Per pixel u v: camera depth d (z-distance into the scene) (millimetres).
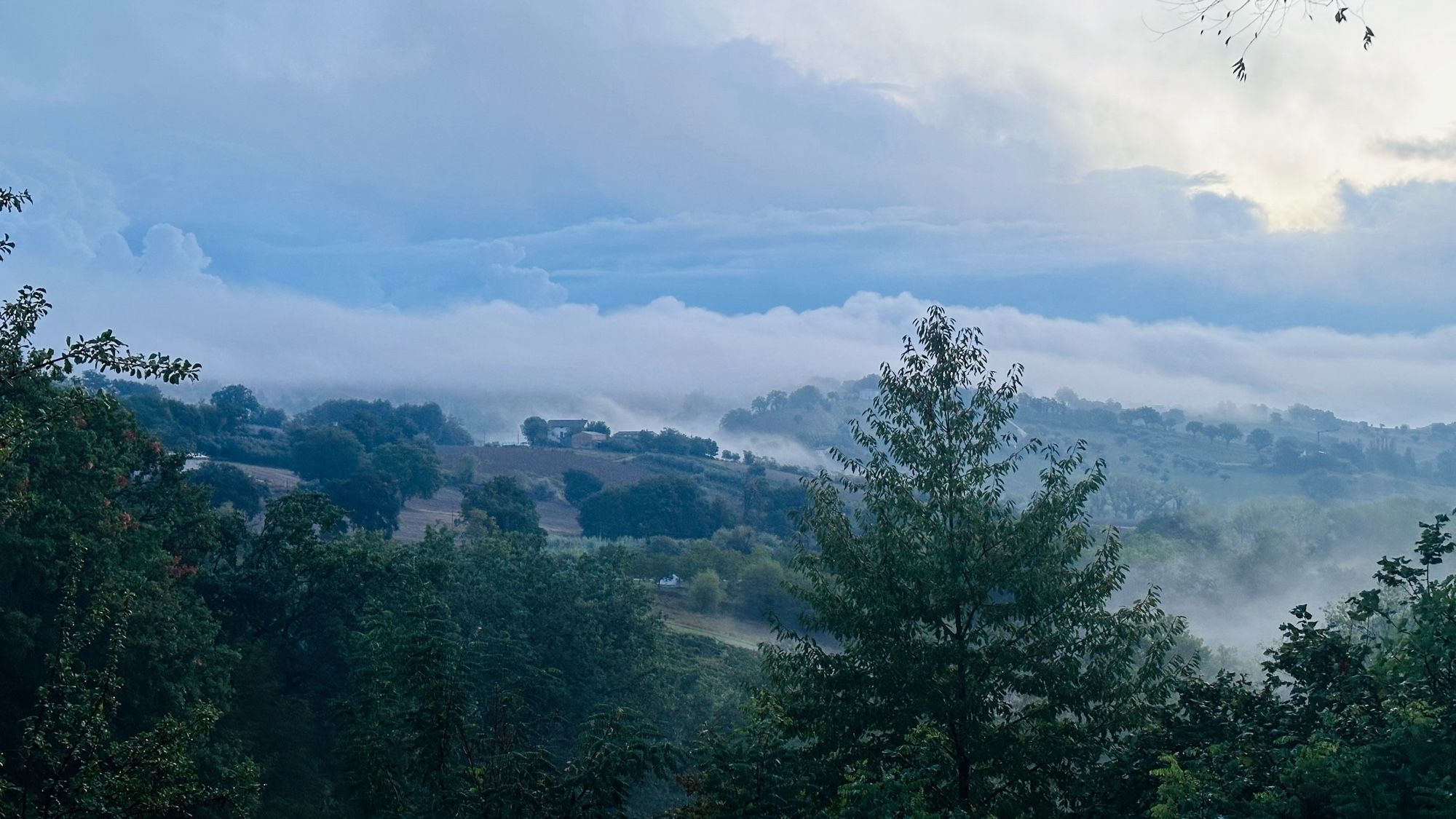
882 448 21516
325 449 181875
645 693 57188
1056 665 19594
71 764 15094
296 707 41719
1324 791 13797
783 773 16984
